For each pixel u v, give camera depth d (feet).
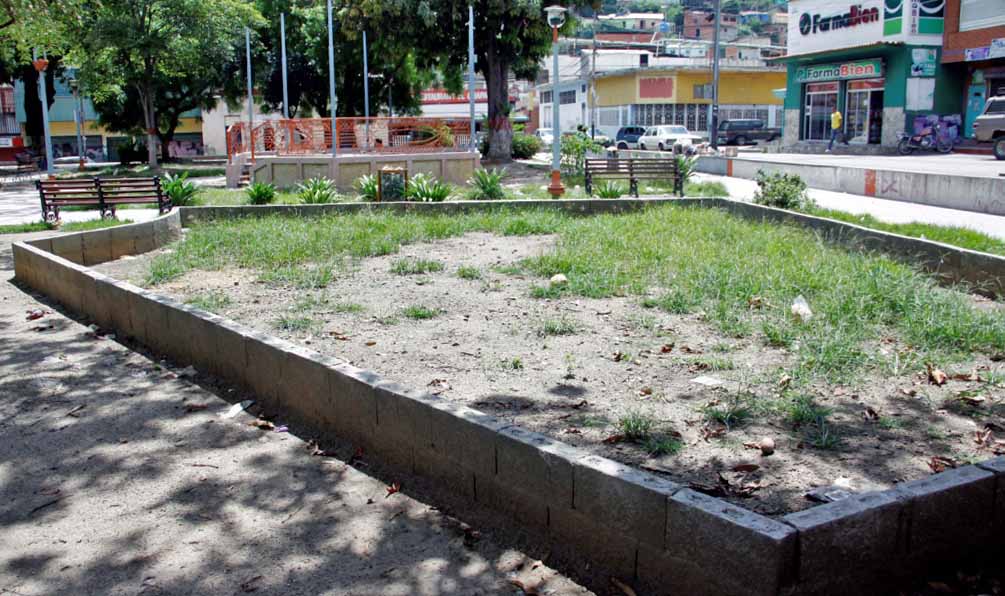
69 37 97.30
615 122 195.93
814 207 49.19
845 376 18.06
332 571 11.71
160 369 20.89
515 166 100.63
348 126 77.36
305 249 35.32
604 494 11.10
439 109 190.29
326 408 16.38
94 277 25.48
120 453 15.79
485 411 16.38
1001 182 49.37
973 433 15.14
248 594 11.19
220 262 33.40
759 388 17.49
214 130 202.80
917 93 112.68
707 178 83.10
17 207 67.15
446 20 100.07
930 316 22.00
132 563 12.00
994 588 10.50
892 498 10.21
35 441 16.46
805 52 132.57
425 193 54.90
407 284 28.99
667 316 23.84
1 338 24.08
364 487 14.25
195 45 110.32
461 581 11.39
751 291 25.50
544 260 31.50
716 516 9.78
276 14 139.95
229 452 15.78
